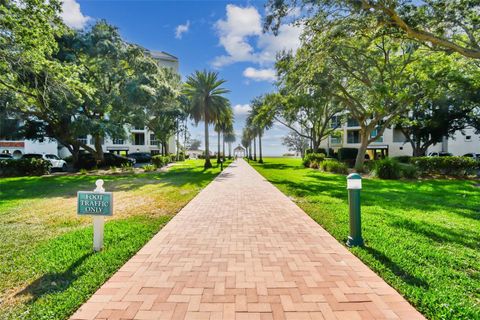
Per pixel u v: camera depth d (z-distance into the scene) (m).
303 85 14.05
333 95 18.19
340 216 6.06
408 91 16.22
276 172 20.33
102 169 23.03
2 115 18.42
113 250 3.96
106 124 20.12
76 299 2.68
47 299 2.69
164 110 25.67
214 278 3.16
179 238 4.64
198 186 11.86
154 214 6.52
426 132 26.25
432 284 2.97
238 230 5.12
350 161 25.48
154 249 4.11
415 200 8.28
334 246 4.23
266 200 8.34
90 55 19.77
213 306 2.59
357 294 2.81
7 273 3.27
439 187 11.45
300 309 2.54
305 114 29.05
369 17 8.14
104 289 2.91
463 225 5.40
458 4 8.05
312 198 8.55
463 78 14.84
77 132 19.55
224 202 8.02
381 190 10.52
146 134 48.62
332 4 8.38
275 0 9.05
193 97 26.12
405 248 4.07
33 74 12.54
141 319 2.40
